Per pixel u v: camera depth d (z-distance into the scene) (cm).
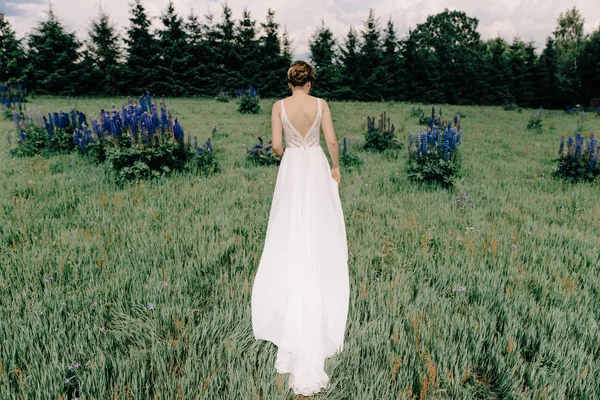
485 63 4812
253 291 312
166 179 755
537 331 291
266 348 276
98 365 245
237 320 305
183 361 264
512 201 676
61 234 452
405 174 845
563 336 283
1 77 3575
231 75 4500
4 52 3588
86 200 611
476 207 637
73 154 1002
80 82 3859
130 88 4159
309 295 289
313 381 241
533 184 815
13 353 247
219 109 2511
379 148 1185
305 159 308
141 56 4216
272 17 4497
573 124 2259
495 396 245
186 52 4275
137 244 439
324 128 309
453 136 791
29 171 801
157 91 4238
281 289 305
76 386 238
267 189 708
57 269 369
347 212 582
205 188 698
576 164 845
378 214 578
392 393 230
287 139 311
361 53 4597
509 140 1495
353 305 323
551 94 4791
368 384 243
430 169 758
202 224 507
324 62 4500
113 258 396
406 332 292
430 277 380
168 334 287
